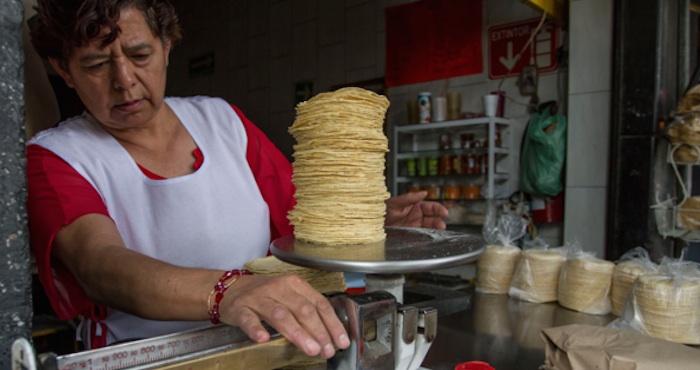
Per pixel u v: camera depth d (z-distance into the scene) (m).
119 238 0.87
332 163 0.79
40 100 1.21
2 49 0.46
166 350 0.55
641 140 2.32
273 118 4.67
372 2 3.87
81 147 1.01
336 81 4.16
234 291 0.61
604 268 1.53
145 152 1.10
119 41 0.84
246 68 4.88
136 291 0.68
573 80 2.70
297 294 0.59
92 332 1.10
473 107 3.38
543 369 1.06
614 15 2.52
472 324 1.44
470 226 3.33
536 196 3.02
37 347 2.19
